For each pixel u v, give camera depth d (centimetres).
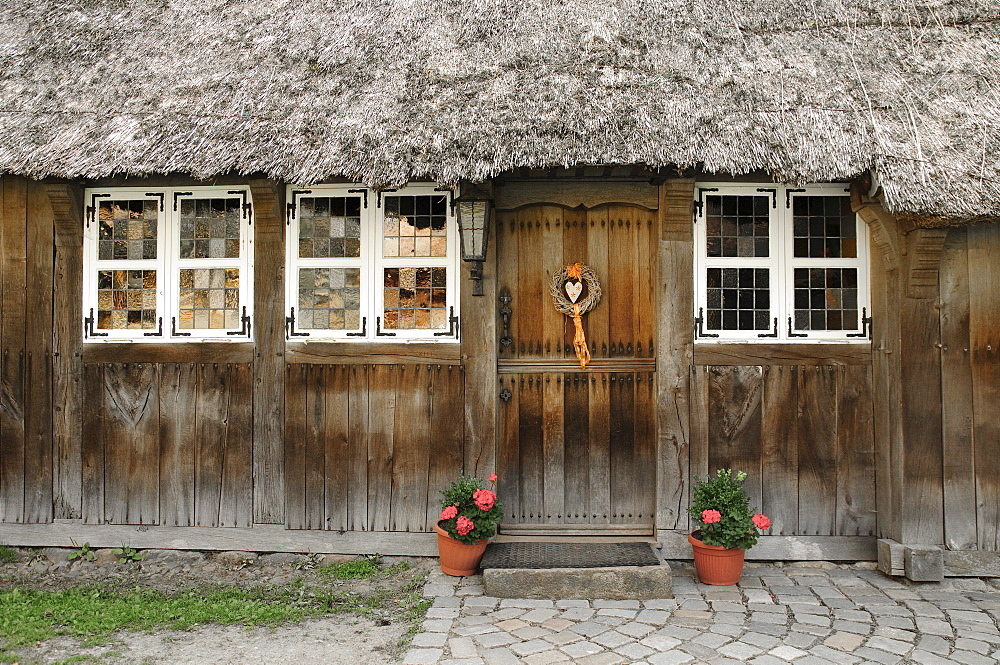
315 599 398
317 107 435
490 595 396
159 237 480
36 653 328
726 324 467
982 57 445
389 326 470
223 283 478
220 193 477
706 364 462
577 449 482
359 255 472
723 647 332
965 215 385
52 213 478
